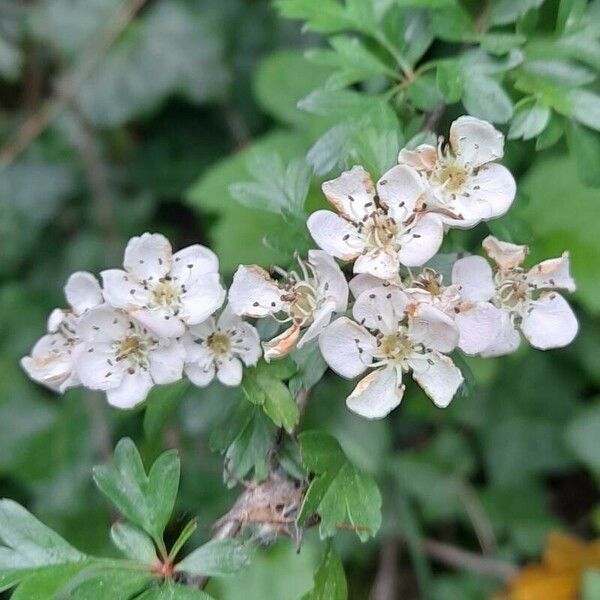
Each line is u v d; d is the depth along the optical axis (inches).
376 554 9.7
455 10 6.4
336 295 5.6
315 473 5.7
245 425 5.9
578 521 10.0
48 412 9.4
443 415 9.5
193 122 10.9
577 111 6.2
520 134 6.2
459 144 5.8
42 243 10.3
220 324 5.8
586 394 9.8
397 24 6.5
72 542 9.1
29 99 10.6
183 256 5.9
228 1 10.6
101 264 10.0
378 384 5.6
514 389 9.6
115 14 10.2
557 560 9.1
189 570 5.7
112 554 8.9
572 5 6.3
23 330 9.8
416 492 9.3
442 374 5.6
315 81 9.0
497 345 5.8
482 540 9.3
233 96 10.5
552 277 5.9
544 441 9.5
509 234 6.1
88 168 10.3
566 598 9.0
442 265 5.8
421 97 6.3
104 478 5.8
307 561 7.9
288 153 8.6
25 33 10.2
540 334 5.9
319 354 5.8
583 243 8.1
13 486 9.7
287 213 6.0
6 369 9.7
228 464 5.8
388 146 5.9
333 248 5.6
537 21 6.5
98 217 10.2
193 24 10.4
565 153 8.4
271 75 9.2
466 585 9.2
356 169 5.7
